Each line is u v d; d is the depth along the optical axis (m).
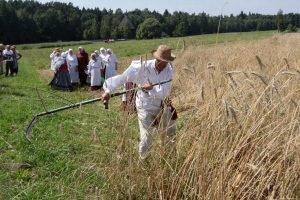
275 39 19.97
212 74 5.05
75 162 6.25
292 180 3.99
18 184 5.76
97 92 16.50
